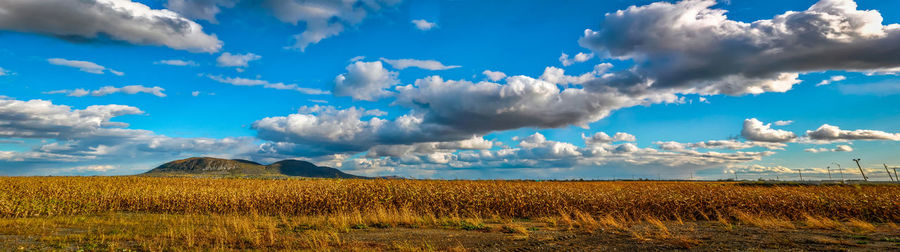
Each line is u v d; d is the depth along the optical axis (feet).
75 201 76.48
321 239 40.60
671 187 93.61
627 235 44.78
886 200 65.36
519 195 74.13
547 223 59.26
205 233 44.50
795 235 43.60
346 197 80.38
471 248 37.50
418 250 35.50
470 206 73.46
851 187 99.35
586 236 44.55
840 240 39.06
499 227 52.95
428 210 73.10
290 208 76.79
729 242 38.70
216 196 80.12
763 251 33.83
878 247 35.06
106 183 113.39
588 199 72.95
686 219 67.26
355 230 50.49
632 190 83.10
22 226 49.08
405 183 95.40
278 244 37.76
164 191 86.58
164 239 39.55
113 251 33.32
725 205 69.67
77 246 35.50
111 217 65.36
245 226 49.39
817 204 67.41
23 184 105.29
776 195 72.59
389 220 58.54
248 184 121.08
